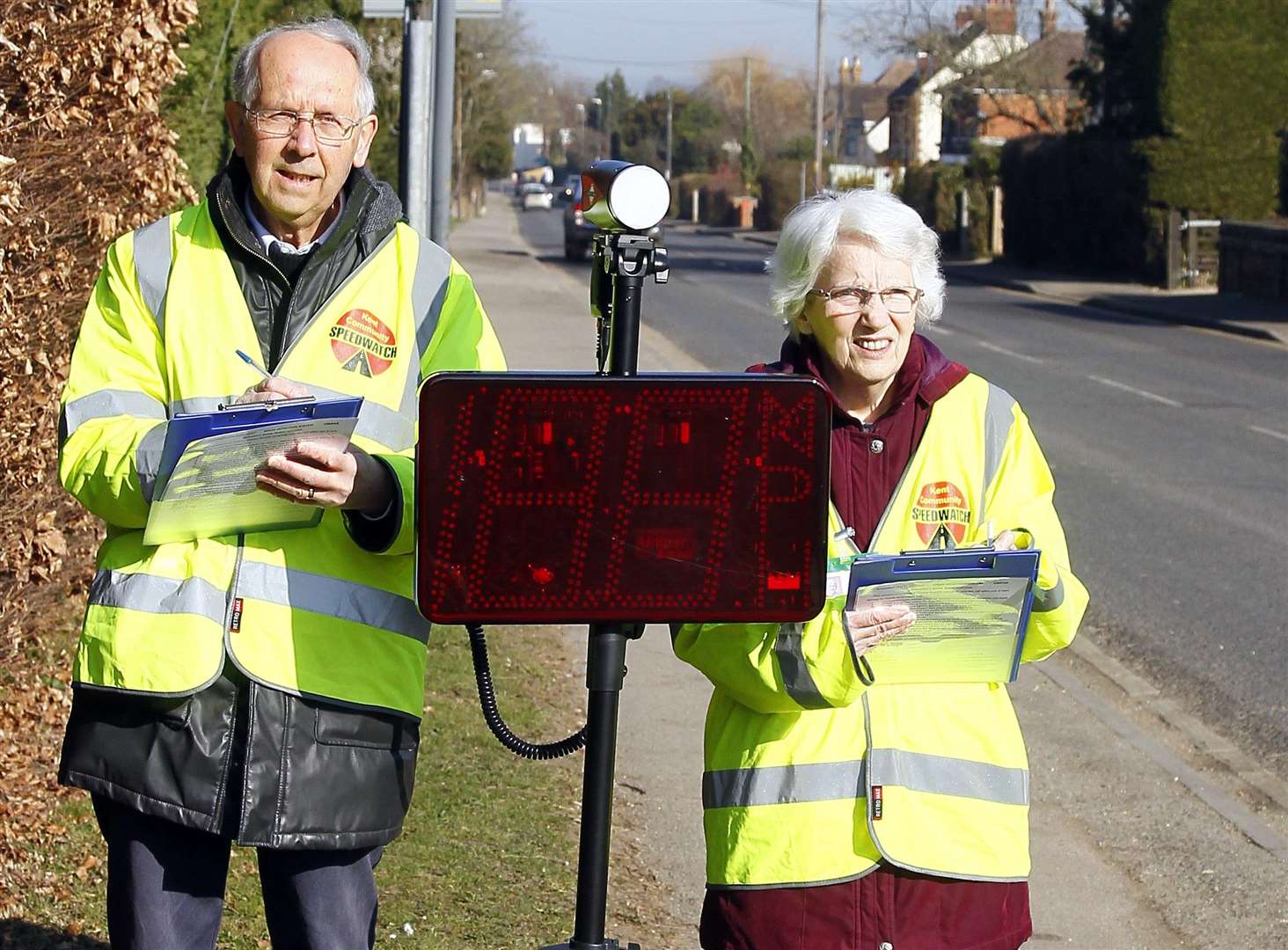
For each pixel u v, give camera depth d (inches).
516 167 5935.0
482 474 95.0
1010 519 115.9
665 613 97.7
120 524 113.2
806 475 97.3
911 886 111.2
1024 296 1210.0
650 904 177.9
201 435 102.4
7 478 183.0
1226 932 177.6
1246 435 528.1
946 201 1827.0
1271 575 343.9
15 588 187.8
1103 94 1403.8
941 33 1924.2
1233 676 276.8
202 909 116.4
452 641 268.8
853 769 111.3
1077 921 179.3
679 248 1899.6
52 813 182.9
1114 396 623.2
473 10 357.4
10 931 156.3
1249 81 1224.2
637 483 96.2
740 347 792.3
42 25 179.2
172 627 111.0
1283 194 1237.7
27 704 192.9
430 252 123.8
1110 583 336.5
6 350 178.1
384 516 110.7
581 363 663.8
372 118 119.6
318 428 104.1
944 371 116.8
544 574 96.3
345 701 114.1
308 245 119.6
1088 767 229.9
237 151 117.3
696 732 236.7
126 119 200.4
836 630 106.3
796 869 110.8
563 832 193.0
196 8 218.2
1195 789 222.2
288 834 112.0
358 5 658.8
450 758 213.2
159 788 111.6
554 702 243.3
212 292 116.7
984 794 112.7
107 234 197.2
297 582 113.9
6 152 176.6
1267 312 995.3
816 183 2223.2
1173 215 1207.6
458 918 167.5
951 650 110.3
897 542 114.3
